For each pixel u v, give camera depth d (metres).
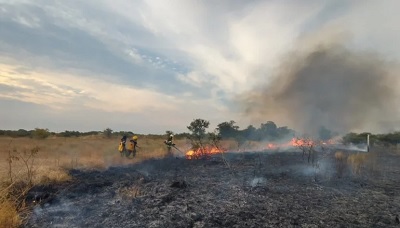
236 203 7.29
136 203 7.19
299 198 7.94
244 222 5.93
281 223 5.91
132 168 13.38
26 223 5.80
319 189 9.01
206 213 6.47
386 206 7.32
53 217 6.21
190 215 6.31
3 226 5.39
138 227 5.61
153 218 6.11
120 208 6.80
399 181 10.65
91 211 6.63
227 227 5.66
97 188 8.94
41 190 8.36
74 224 5.80
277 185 9.43
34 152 12.21
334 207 7.15
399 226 5.83
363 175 11.48
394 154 21.55
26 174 9.66
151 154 19.83
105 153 21.00
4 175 9.20
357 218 6.31
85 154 19.23
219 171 12.33
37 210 6.67
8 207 5.93
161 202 7.25
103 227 5.63
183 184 9.17
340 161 12.77
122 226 5.67
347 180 10.41
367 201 7.79
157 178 10.66
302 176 11.00
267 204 7.27
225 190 8.67
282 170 12.31
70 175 10.84
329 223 5.95
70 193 8.20
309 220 6.12
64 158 16.11
